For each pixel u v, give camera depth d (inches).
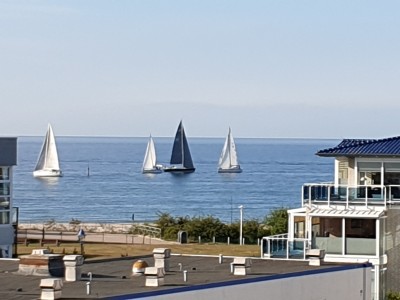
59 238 3447.3
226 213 6471.5
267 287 1353.3
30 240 3272.6
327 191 2220.7
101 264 1508.4
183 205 7190.0
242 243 3385.8
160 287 1225.4
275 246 2087.8
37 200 7539.4
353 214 2158.0
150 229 3850.9
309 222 2174.0
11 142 2292.1
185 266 1507.1
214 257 1636.3
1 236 2288.4
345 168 2330.2
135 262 1469.0
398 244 2197.3
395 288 2192.4
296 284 1413.6
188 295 1214.3
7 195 2304.4
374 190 2223.2
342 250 2138.3
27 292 1189.1
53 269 1354.6
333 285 1503.4
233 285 1289.4
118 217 6289.4
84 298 1130.7
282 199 7682.1
